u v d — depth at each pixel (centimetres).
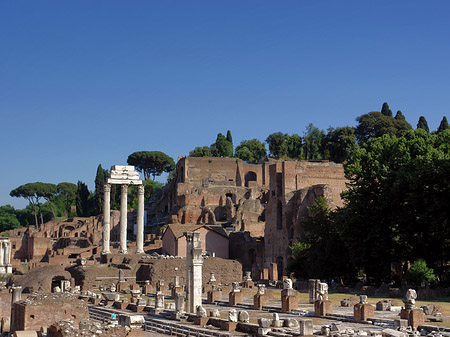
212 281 9231
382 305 5369
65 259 13700
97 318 6047
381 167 9006
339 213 9425
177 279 7812
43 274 9681
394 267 9662
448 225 7812
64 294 4659
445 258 8338
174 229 13912
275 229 14738
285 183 14700
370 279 9225
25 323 4438
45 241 17825
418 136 9556
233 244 14888
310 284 6203
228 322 4525
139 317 4191
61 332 3475
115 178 11594
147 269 10269
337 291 8131
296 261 10831
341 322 4666
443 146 8756
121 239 11606
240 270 10994
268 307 5762
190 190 19512
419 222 7969
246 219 16925
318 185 13712
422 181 8025
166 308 5978
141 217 11806
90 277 9812
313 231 10381
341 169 15575
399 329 3994
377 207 8575
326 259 9681
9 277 11131
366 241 8569
